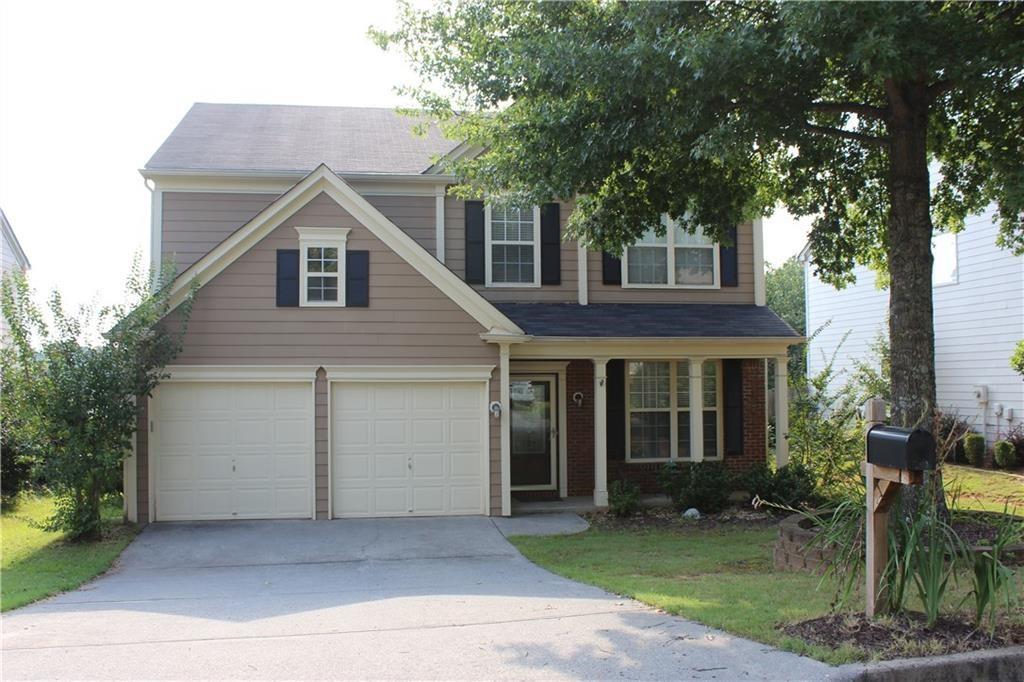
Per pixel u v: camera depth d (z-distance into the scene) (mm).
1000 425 19234
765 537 11734
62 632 6469
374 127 18344
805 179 12055
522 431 15812
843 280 13195
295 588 8703
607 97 9547
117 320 11867
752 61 8250
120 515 13766
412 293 13484
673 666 5105
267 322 13164
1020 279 18703
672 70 8570
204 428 13047
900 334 9430
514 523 13062
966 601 6137
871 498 5672
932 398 9305
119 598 8203
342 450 13383
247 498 13102
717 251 16406
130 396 12289
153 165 14875
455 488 13633
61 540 11625
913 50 7664
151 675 5188
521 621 6543
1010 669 4977
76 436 11344
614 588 7977
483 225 15539
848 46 7828
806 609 6336
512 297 15617
